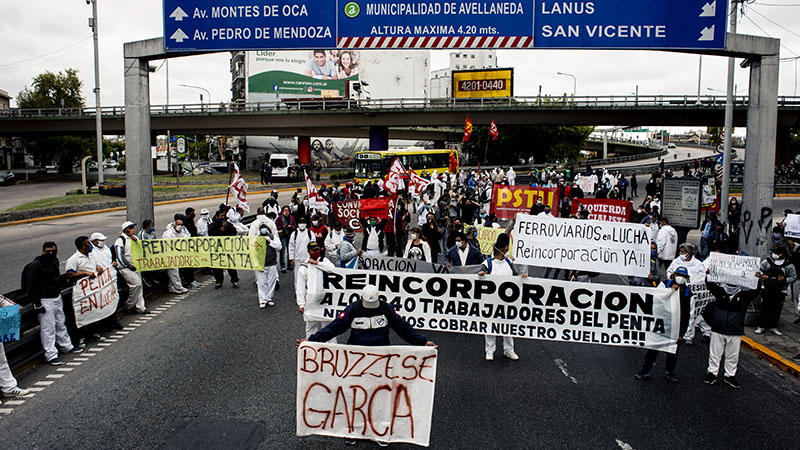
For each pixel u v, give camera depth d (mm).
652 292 7500
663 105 45875
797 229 13945
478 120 50438
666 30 10883
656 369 8133
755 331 9969
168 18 11883
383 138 55438
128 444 5809
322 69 82875
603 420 6418
